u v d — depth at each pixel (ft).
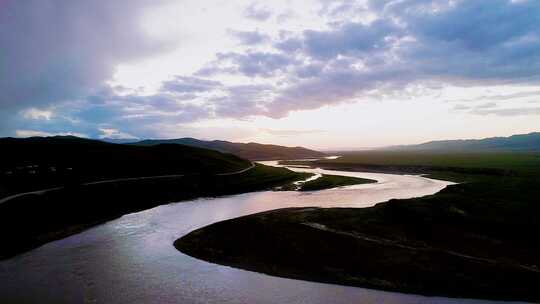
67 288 81.61
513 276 84.43
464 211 134.41
